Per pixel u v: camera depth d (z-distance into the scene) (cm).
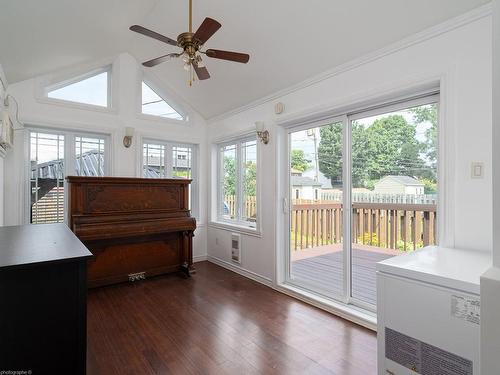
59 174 354
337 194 293
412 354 133
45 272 105
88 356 198
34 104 332
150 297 306
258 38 277
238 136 400
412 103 235
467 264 143
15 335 101
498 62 80
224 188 452
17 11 213
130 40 357
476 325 113
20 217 323
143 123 406
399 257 160
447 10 189
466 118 187
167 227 353
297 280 325
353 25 224
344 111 273
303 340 220
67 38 284
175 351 204
